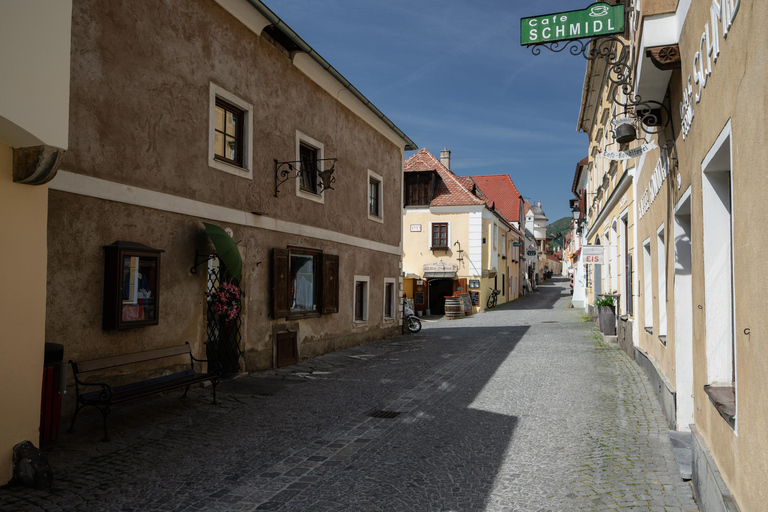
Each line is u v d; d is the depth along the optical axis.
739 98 3.06
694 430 4.73
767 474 2.62
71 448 5.82
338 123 14.57
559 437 6.44
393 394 8.97
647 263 10.19
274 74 11.49
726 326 4.24
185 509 4.45
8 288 4.73
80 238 6.99
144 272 7.77
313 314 13.05
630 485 4.91
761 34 2.63
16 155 4.78
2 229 4.69
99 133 7.29
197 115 9.15
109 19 7.47
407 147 19.81
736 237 3.19
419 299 31.00
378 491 4.84
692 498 4.60
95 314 7.16
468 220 30.75
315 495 4.75
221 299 9.38
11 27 4.47
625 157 6.46
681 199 5.52
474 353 13.84
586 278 28.33
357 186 15.78
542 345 14.96
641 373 10.29
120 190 7.57
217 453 5.84
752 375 2.89
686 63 4.77
